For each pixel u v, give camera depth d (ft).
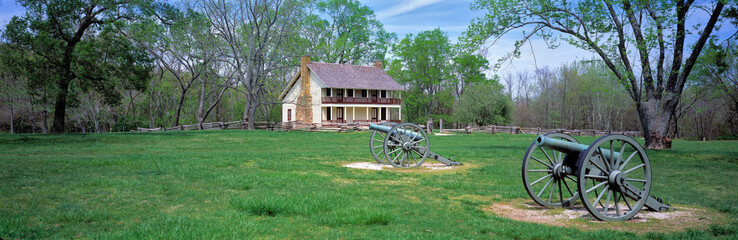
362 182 34.27
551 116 223.51
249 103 147.43
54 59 89.86
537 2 71.46
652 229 20.49
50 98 88.43
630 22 69.92
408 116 223.92
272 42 136.87
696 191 32.48
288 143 84.07
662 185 35.60
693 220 22.52
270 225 19.57
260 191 28.17
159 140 84.43
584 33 70.74
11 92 82.17
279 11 133.69
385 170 42.96
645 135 72.95
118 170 37.04
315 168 41.93
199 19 118.32
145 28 104.06
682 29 67.72
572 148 24.06
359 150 67.82
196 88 186.91
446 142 94.22
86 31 98.68
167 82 180.75
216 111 224.53
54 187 28.14
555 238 18.12
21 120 157.48
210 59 131.23
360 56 199.11
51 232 17.95
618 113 208.23
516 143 91.71
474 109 180.86
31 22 86.22
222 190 28.53
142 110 196.75
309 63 163.63
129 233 17.39
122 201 24.49
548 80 237.66
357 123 136.87
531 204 26.94
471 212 23.88
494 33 73.61
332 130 132.46
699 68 80.94
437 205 25.66
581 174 21.80
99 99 149.28
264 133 112.16
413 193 29.71
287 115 177.58
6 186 27.99
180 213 21.80
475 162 52.16
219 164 42.75
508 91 260.62
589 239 18.22
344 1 183.52
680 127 198.18
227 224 19.26
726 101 161.27
